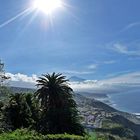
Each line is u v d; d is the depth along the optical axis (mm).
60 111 80188
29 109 79125
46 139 44875
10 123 70000
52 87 85562
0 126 63781
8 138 42500
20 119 75062
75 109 83500
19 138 42812
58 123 78750
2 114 73750
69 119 80000
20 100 78125
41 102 85500
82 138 49062
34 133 48781
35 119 79750
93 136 74688
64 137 46188
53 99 84812
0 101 78375
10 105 75562
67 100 85000
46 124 77125
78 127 79562
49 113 80000
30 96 84875
